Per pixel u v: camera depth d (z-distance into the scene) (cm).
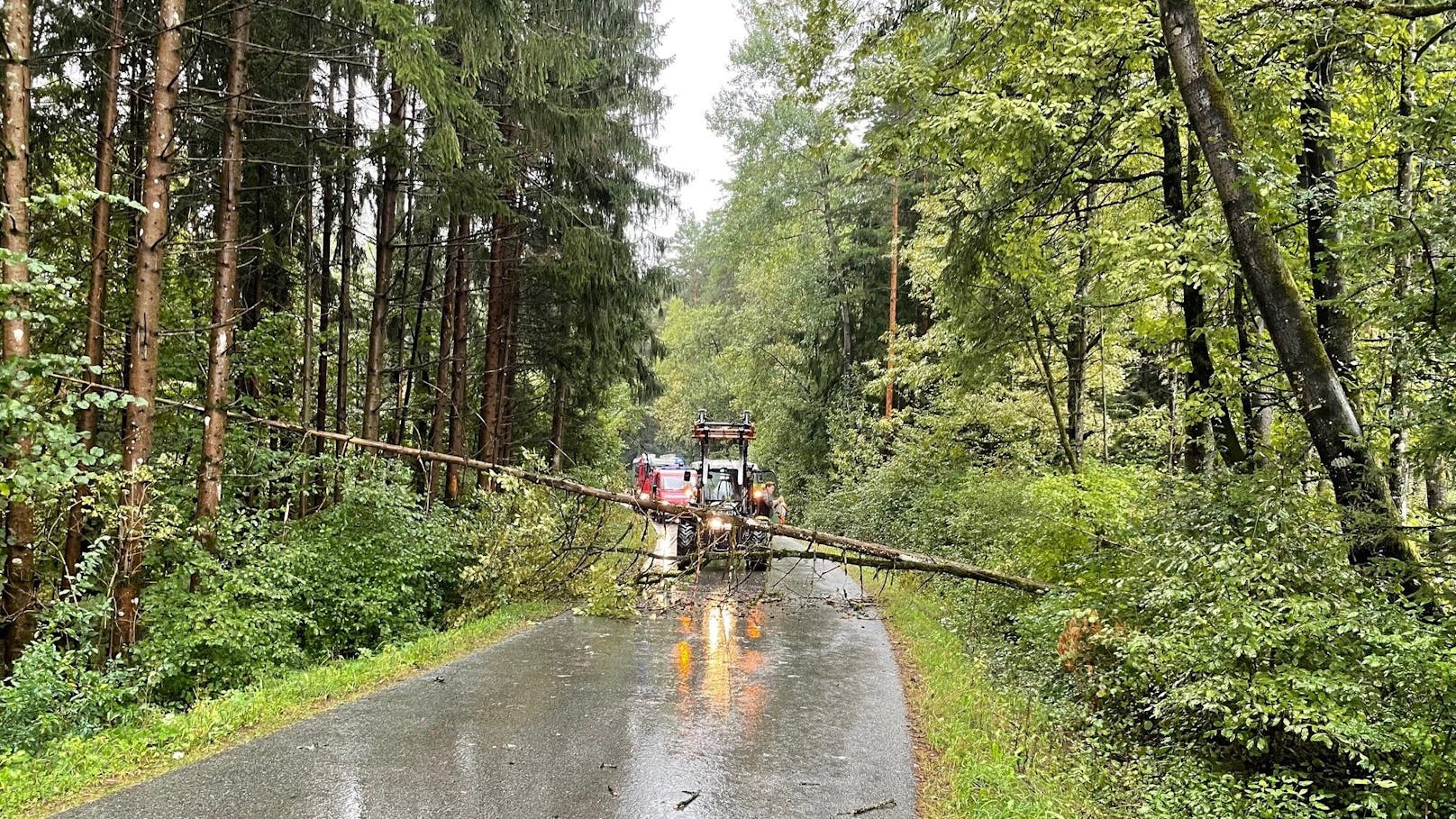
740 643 998
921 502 1595
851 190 2420
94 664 772
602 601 1135
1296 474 687
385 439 1947
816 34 1088
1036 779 545
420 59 899
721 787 528
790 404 2772
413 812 476
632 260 1800
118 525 793
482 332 2102
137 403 623
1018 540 1054
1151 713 654
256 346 1252
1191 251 854
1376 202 584
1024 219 1135
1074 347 1514
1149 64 1034
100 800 484
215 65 1173
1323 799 529
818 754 599
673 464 2562
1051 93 967
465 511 1332
